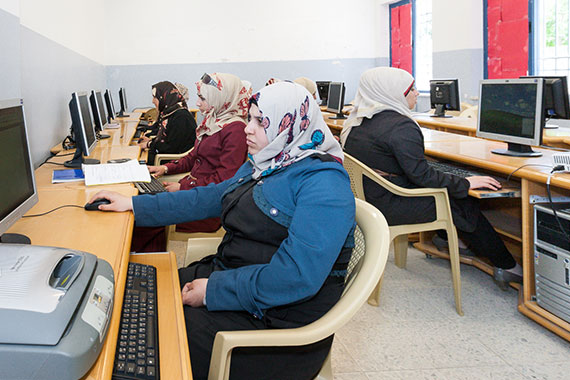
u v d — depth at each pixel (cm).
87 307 79
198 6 802
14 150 129
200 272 151
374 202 245
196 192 165
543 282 219
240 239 143
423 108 795
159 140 417
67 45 455
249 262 139
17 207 126
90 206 161
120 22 786
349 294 119
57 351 67
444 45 707
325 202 122
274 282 121
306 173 130
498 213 287
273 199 134
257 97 142
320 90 731
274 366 123
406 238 299
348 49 865
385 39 869
